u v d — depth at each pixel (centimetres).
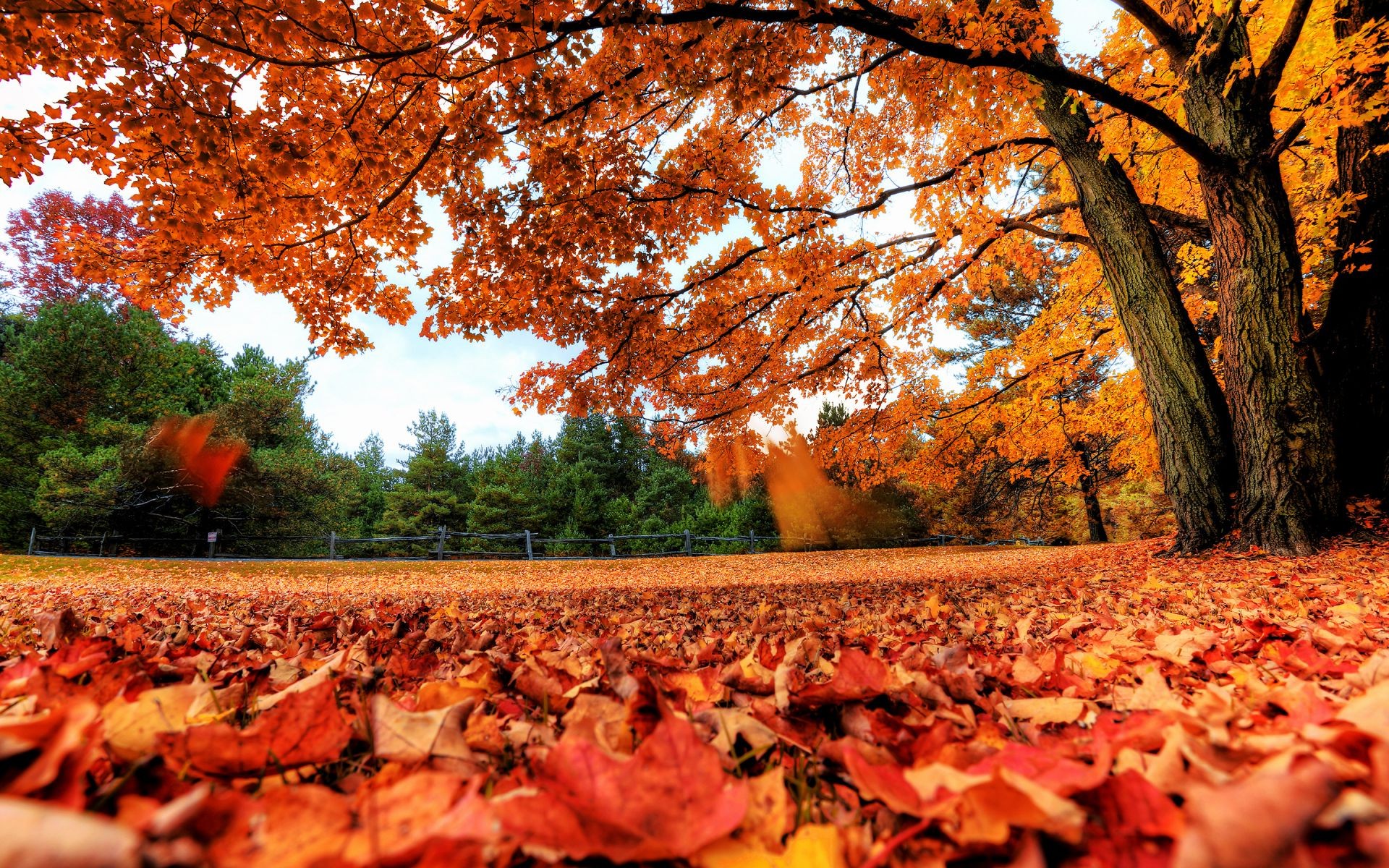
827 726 113
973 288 1081
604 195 610
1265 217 629
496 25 402
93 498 1859
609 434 3634
